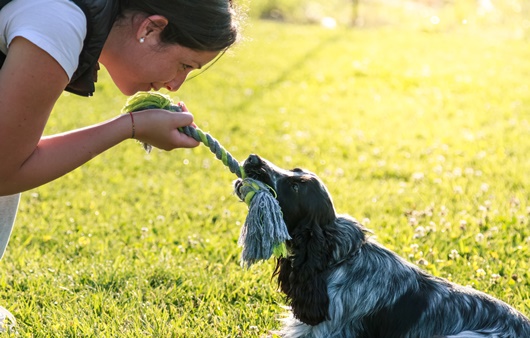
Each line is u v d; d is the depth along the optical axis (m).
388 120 11.46
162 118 3.43
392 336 3.80
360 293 3.85
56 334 4.11
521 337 3.67
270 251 3.51
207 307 4.62
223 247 5.72
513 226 6.21
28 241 5.90
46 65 2.91
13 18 2.95
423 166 8.66
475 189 7.47
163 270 5.06
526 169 8.32
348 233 3.90
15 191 3.22
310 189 3.82
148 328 4.21
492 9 22.64
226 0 3.25
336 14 25.20
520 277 5.08
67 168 3.27
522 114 11.62
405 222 6.37
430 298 3.82
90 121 11.09
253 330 4.27
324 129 10.87
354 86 14.30
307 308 3.80
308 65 16.38
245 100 12.91
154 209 6.93
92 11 3.00
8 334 4.08
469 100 12.80
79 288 4.82
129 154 9.25
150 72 3.31
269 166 3.84
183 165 8.84
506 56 17.36
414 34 20.95
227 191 7.64
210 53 3.32
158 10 3.14
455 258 5.43
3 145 2.97
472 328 3.71
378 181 8.09
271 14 24.80
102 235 6.09
